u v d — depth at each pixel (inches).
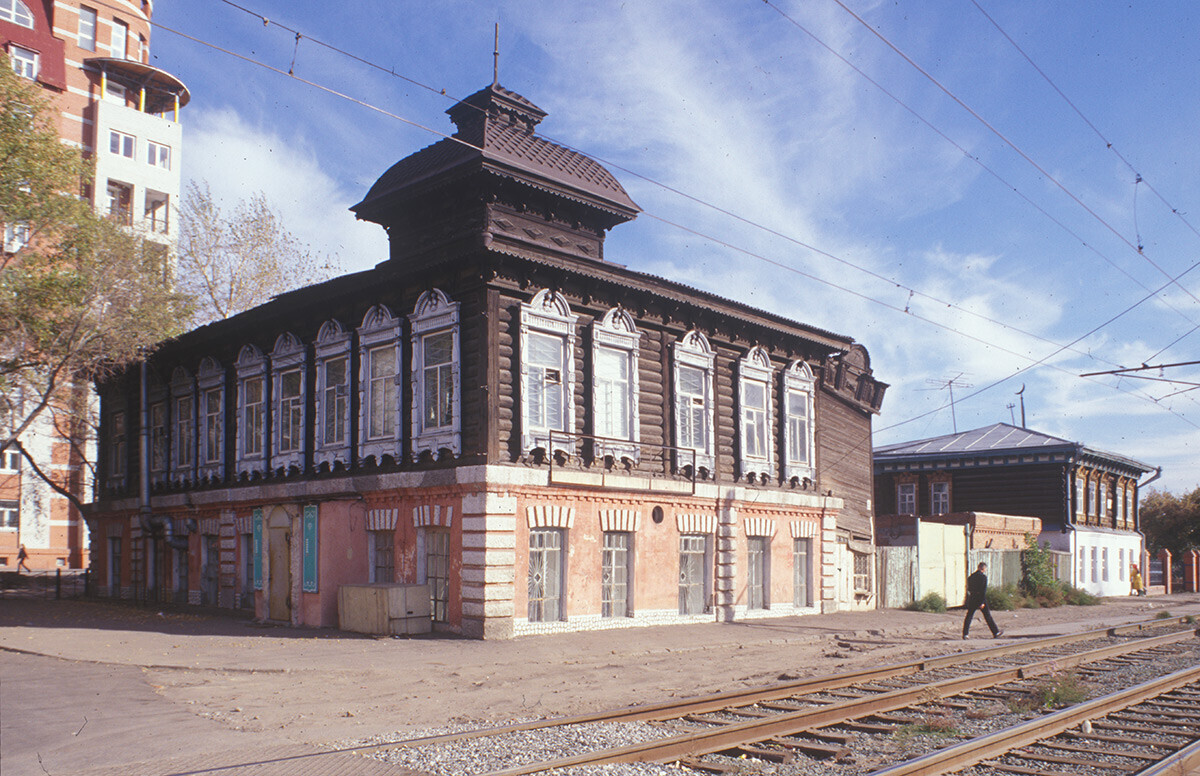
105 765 336.8
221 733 396.2
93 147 2084.2
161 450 1212.5
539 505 807.1
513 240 799.1
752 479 1041.5
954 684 530.6
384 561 880.9
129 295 1042.1
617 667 639.1
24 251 1001.5
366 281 887.1
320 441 951.0
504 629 764.0
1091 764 360.5
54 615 964.6
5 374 1034.7
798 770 350.6
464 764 338.3
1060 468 1738.4
